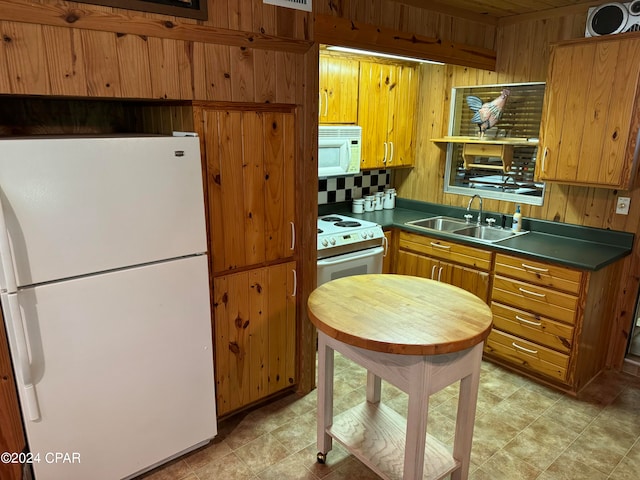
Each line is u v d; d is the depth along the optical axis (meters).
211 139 2.14
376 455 2.04
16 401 1.74
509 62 3.41
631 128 2.64
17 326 1.61
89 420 1.89
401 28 2.79
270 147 2.37
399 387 1.75
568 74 2.84
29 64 1.62
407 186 4.34
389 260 3.81
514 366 3.15
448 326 1.77
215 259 2.27
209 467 2.22
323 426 2.20
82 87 1.75
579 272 2.63
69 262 1.72
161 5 1.85
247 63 2.19
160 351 2.05
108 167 1.75
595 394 2.87
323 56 3.18
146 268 1.93
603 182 2.80
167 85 1.96
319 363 2.14
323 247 3.10
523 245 3.03
